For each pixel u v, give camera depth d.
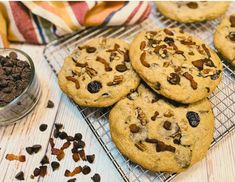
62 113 0.35
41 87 0.37
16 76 0.34
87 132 0.33
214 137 0.31
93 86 0.32
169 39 0.34
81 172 0.31
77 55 0.35
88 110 0.34
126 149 0.29
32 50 0.40
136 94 0.32
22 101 0.33
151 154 0.29
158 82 0.31
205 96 0.31
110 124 0.31
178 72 0.32
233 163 0.31
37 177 0.31
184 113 0.31
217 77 0.32
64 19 0.38
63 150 0.32
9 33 0.40
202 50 0.34
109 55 0.34
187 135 0.29
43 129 0.34
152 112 0.31
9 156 0.32
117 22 0.40
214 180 0.30
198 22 0.40
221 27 0.37
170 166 0.28
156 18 0.42
